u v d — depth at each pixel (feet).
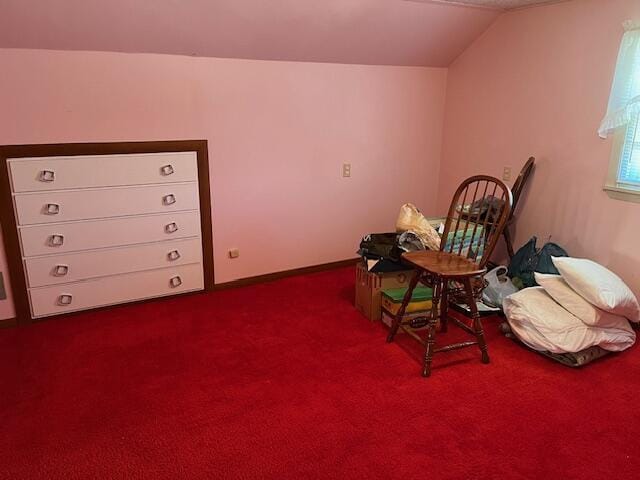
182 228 10.80
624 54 9.06
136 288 10.64
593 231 10.12
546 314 8.52
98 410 7.12
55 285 9.84
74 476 5.91
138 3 8.48
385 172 13.21
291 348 8.89
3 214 9.12
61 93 9.14
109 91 9.52
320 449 6.37
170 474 5.95
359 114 12.37
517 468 6.05
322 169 12.28
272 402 7.33
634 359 8.57
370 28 10.75
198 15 9.11
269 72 10.96
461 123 13.06
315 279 12.39
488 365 8.35
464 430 6.73
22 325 9.73
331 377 7.98
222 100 10.61
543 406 7.25
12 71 8.72
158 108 10.02
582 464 6.11
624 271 9.66
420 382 7.86
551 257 9.34
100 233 9.98
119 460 6.17
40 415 6.99
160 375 8.02
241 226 11.58
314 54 11.15
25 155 9.05
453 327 9.71
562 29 10.16
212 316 10.19
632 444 6.46
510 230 11.94
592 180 10.01
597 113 9.74
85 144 9.48
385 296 9.61
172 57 9.89
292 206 12.13
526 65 11.05
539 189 11.15
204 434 6.64
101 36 8.95
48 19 8.31
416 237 9.91
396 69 12.54
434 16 10.88
